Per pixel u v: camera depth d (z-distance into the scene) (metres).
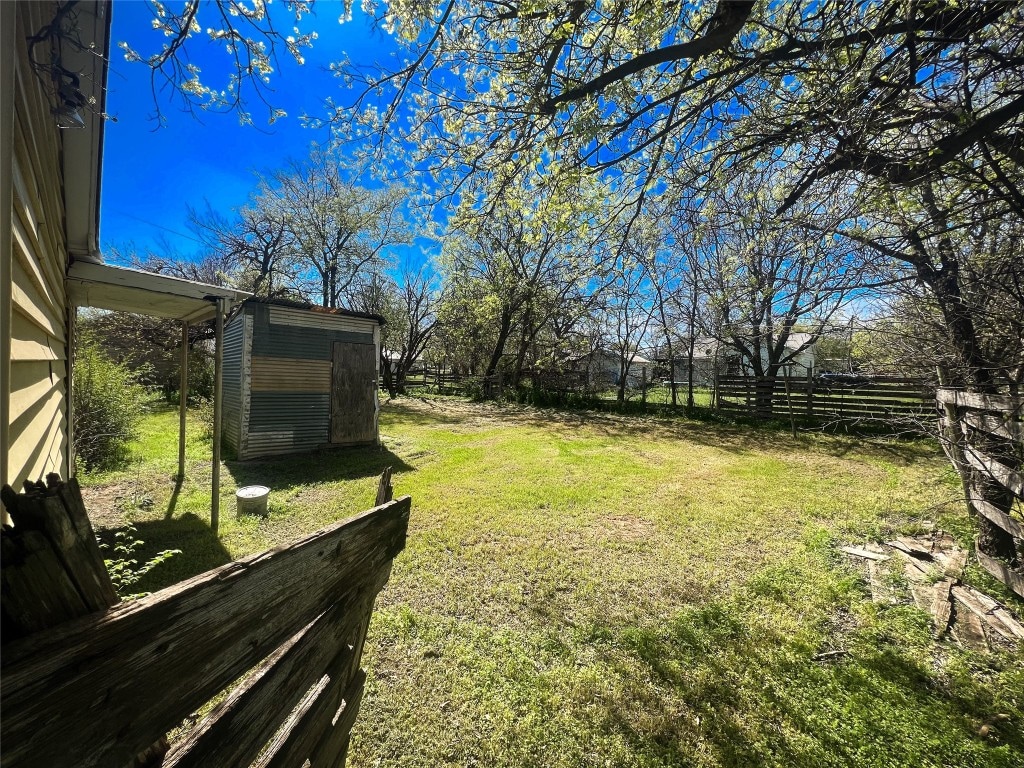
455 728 2.05
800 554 3.82
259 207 16.33
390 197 10.63
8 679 0.47
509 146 3.10
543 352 16.91
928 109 2.11
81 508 0.57
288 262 17.58
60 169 2.18
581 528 4.40
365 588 1.30
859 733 2.02
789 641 2.65
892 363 4.14
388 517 1.38
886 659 2.49
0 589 0.50
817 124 2.37
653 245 4.29
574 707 2.19
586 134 2.63
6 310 0.77
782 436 9.71
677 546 4.01
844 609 3.00
